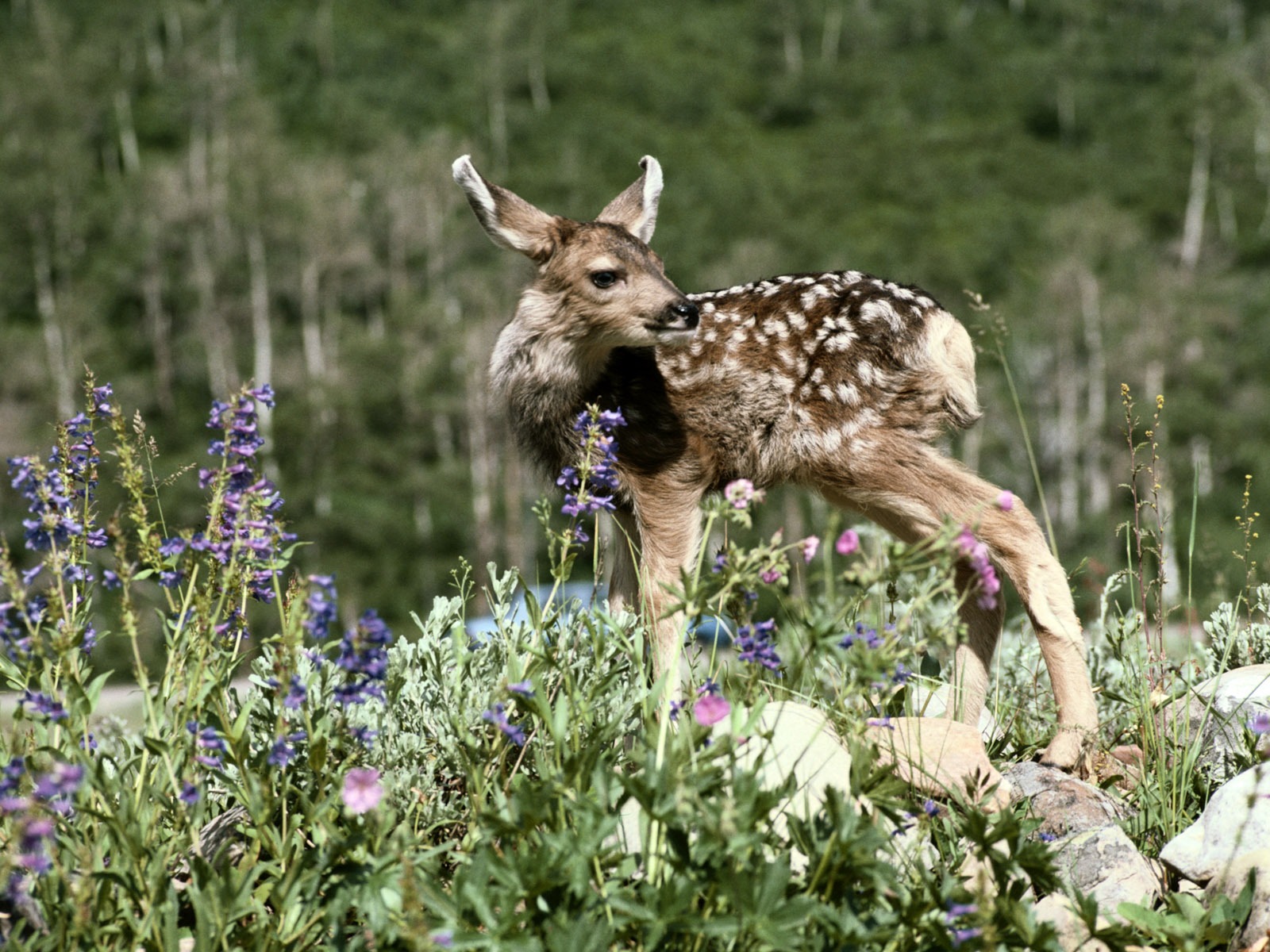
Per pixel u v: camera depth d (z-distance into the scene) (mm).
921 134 149625
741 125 154125
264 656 4992
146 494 4602
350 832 4066
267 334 93562
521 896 3566
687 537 7277
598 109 148000
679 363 7266
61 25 120750
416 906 3314
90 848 4000
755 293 7410
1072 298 90125
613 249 7254
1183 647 7215
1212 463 75438
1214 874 4520
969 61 163125
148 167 108875
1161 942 4172
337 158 112375
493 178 127750
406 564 78250
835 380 7051
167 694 4246
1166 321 90375
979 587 3998
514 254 7539
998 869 3791
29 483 4383
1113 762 5984
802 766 4547
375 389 88000
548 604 4848
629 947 3777
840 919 3578
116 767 4379
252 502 4574
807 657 3906
